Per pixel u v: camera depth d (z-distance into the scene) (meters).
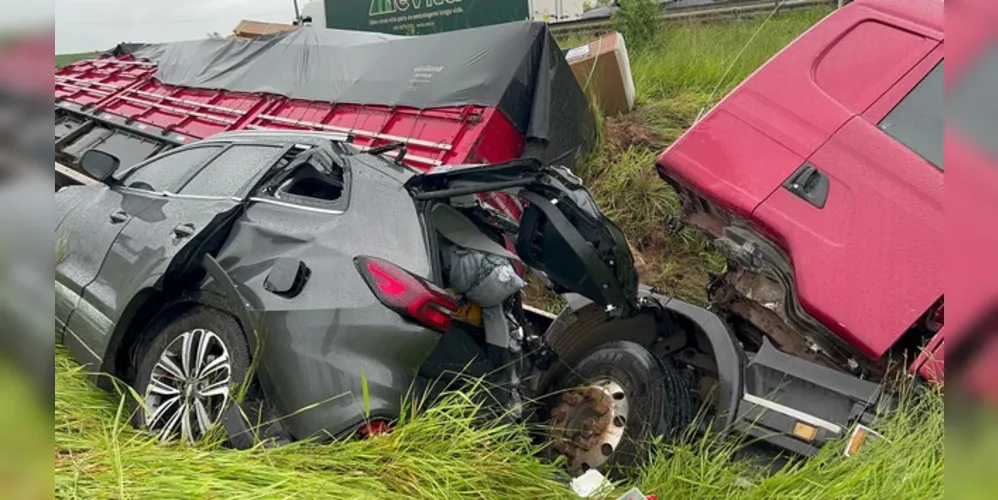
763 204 3.89
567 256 3.78
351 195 3.54
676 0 13.11
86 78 10.54
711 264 6.32
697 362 4.05
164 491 2.36
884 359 3.49
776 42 9.48
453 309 3.18
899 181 3.61
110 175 4.35
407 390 3.06
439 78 6.64
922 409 3.06
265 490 2.42
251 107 8.00
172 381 3.45
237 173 3.91
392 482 2.69
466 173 3.51
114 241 3.91
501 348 3.65
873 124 3.80
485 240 3.70
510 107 6.32
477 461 2.86
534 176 3.73
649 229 6.69
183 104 8.73
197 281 3.57
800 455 3.23
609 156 7.41
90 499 2.32
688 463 3.20
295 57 7.96
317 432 2.96
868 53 3.97
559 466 3.66
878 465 2.83
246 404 3.14
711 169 4.14
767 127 4.04
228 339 3.29
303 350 3.07
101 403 3.48
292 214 3.57
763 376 3.54
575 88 6.91
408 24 12.36
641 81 9.02
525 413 3.79
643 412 3.61
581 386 3.90
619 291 3.86
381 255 3.27
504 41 6.44
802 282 3.68
